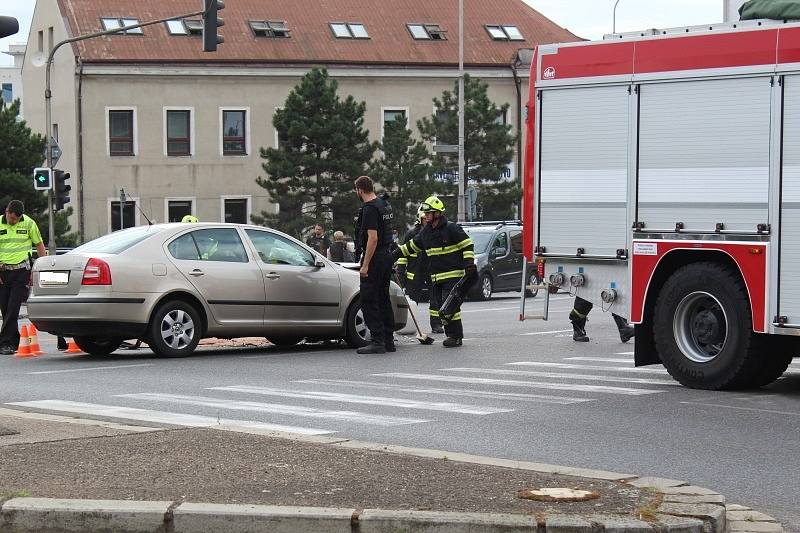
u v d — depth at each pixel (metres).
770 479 10.02
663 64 15.84
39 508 8.09
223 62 72.31
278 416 13.31
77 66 70.00
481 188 67.25
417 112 76.62
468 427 12.55
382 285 20.55
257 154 73.56
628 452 11.18
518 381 16.42
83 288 19.31
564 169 17.00
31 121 78.50
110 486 8.73
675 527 7.75
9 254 21.58
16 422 11.93
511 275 41.78
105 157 70.88
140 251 19.72
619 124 16.36
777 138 14.70
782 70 14.66
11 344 21.62
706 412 13.56
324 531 7.83
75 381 16.78
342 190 65.06
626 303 16.39
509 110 78.69
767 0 15.28
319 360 19.41
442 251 21.80
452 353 20.48
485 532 7.69
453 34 78.81
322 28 76.06
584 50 16.78
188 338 19.98
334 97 64.88
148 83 71.38
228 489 8.63
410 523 7.76
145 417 13.12
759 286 14.80
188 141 72.50
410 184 65.50
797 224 14.52
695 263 15.55
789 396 14.86
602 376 17.00
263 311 20.58
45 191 54.00
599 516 7.86
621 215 16.36
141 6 73.12
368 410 13.75
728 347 15.09
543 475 9.18
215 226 20.55
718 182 15.27
